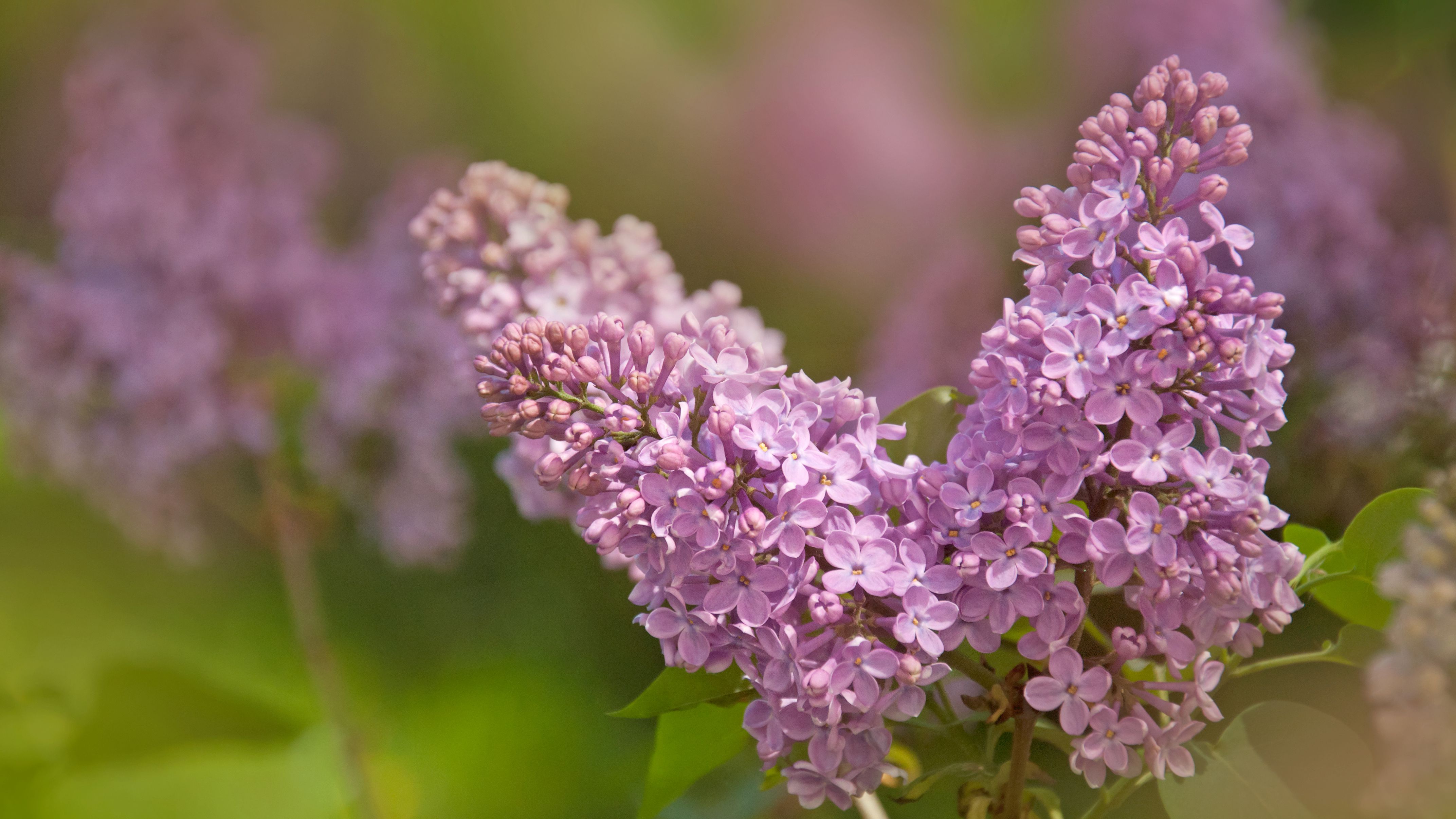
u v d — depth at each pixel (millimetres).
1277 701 931
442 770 1585
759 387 902
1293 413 1230
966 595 883
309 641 1436
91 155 1496
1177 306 868
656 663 1717
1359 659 930
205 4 1593
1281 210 1315
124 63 1519
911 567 880
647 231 1032
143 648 1754
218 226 1479
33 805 1232
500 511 1910
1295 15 1583
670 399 901
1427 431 1181
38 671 1331
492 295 1005
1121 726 886
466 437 1865
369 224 1986
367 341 1604
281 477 1567
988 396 884
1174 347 870
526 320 937
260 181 1585
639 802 1390
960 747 947
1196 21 1552
